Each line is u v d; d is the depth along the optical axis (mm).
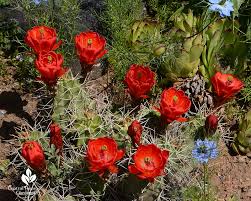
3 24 868
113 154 537
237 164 745
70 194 620
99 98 771
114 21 845
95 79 841
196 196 636
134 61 818
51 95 663
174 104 590
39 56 619
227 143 768
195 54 780
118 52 821
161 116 610
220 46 802
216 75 629
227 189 713
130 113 676
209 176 693
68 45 824
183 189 626
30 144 571
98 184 606
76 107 645
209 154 581
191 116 718
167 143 615
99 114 651
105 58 845
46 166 596
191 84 775
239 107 807
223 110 776
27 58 831
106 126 634
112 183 613
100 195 612
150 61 803
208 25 807
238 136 747
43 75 625
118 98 784
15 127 746
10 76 841
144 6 934
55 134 598
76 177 616
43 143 636
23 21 856
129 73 621
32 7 839
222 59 843
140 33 829
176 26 830
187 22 817
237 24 818
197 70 812
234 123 789
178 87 792
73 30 819
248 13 854
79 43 632
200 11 898
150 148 530
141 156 532
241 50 818
